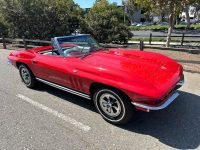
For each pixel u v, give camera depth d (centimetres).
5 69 771
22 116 429
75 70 415
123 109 364
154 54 460
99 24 1652
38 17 1531
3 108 466
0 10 1502
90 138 354
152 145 330
